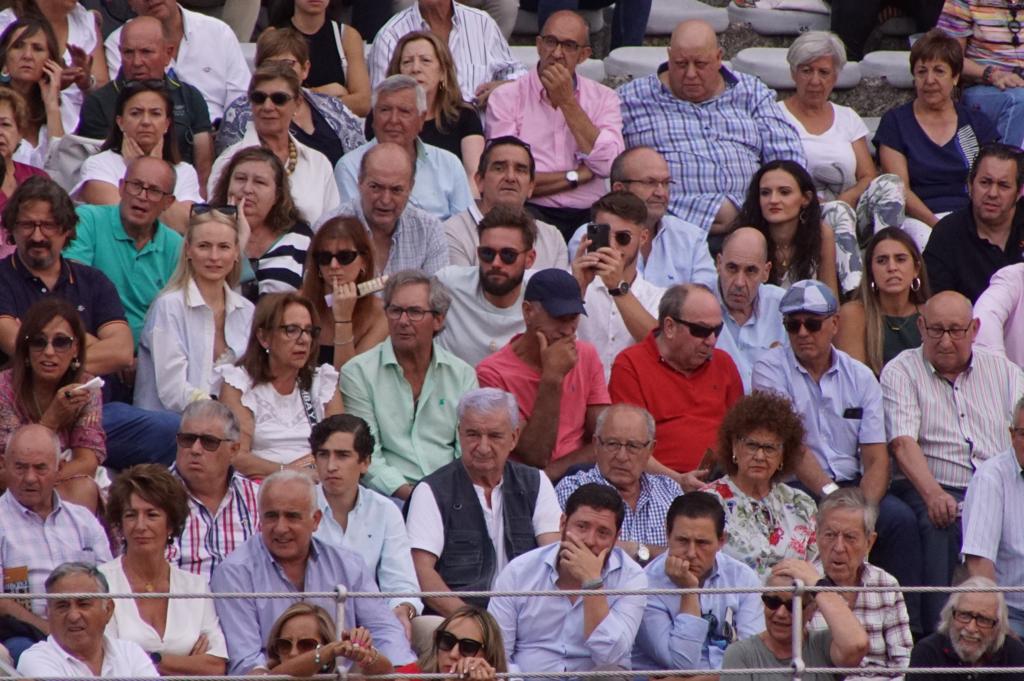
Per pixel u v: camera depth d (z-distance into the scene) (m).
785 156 37.69
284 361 28.50
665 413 30.34
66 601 22.66
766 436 28.08
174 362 29.47
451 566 26.81
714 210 36.44
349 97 37.97
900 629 25.30
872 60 41.81
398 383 29.20
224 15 41.19
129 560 24.38
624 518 27.62
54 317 27.08
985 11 41.00
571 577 25.41
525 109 37.03
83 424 27.20
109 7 39.62
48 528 25.45
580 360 30.14
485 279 30.73
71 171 34.31
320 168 34.44
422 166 35.12
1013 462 28.50
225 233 29.92
